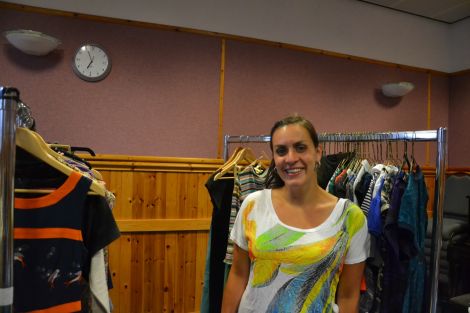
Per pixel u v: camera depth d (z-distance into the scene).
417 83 4.14
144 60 2.97
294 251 1.09
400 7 3.92
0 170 0.80
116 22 2.88
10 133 0.81
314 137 1.17
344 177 1.58
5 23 2.62
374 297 1.45
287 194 1.20
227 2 3.22
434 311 1.32
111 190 2.77
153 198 2.88
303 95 3.52
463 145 4.19
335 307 1.12
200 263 3.01
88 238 1.07
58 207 1.00
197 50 3.13
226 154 2.45
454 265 2.92
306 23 3.54
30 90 2.68
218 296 1.77
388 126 3.96
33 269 0.97
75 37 2.78
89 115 2.83
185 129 3.09
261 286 1.13
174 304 2.94
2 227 0.80
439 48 4.27
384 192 1.41
